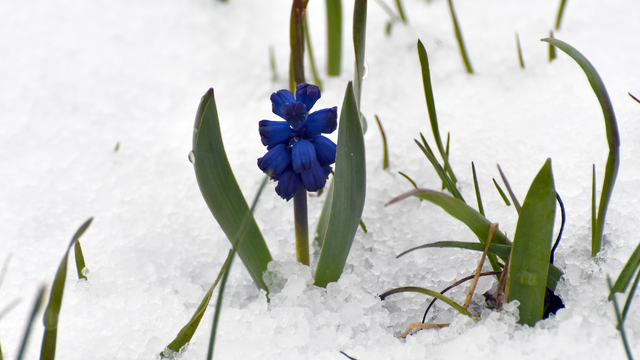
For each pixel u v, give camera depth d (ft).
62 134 2.15
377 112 2.12
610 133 1.72
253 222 1.80
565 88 2.07
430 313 1.83
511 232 1.86
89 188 2.04
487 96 2.11
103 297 1.85
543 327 1.75
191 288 1.87
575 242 1.84
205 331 1.79
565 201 1.88
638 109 1.99
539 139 2.00
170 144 2.12
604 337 1.73
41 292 1.63
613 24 2.19
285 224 1.96
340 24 2.14
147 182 2.05
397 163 2.03
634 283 1.70
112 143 2.13
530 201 1.69
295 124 1.71
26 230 1.97
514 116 2.05
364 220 1.94
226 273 1.67
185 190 2.03
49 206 2.01
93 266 1.91
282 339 1.77
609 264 1.79
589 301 1.77
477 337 1.74
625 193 1.87
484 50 2.26
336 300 1.82
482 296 1.83
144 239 1.95
